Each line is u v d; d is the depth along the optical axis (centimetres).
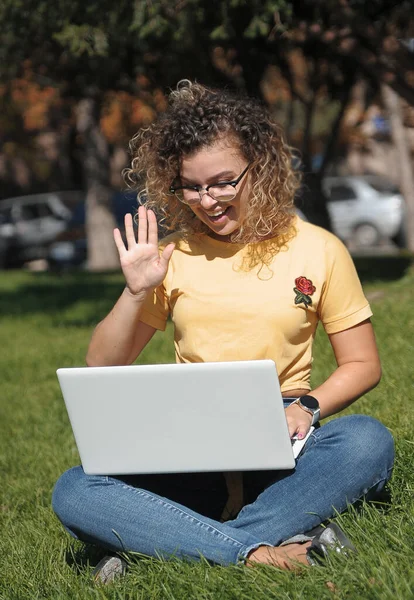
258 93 1339
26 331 1170
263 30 923
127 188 393
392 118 2138
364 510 326
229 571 296
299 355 338
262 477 337
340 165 3503
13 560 371
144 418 306
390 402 514
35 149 2694
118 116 2017
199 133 330
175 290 346
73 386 309
